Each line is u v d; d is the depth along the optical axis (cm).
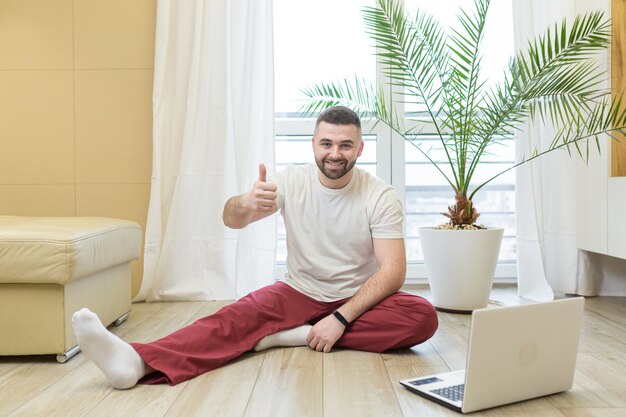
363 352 240
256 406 180
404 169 386
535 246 352
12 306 229
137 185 368
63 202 367
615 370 215
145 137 367
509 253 396
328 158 236
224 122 355
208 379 206
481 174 393
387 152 385
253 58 350
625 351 240
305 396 188
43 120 366
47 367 224
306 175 254
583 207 356
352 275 252
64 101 365
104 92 366
